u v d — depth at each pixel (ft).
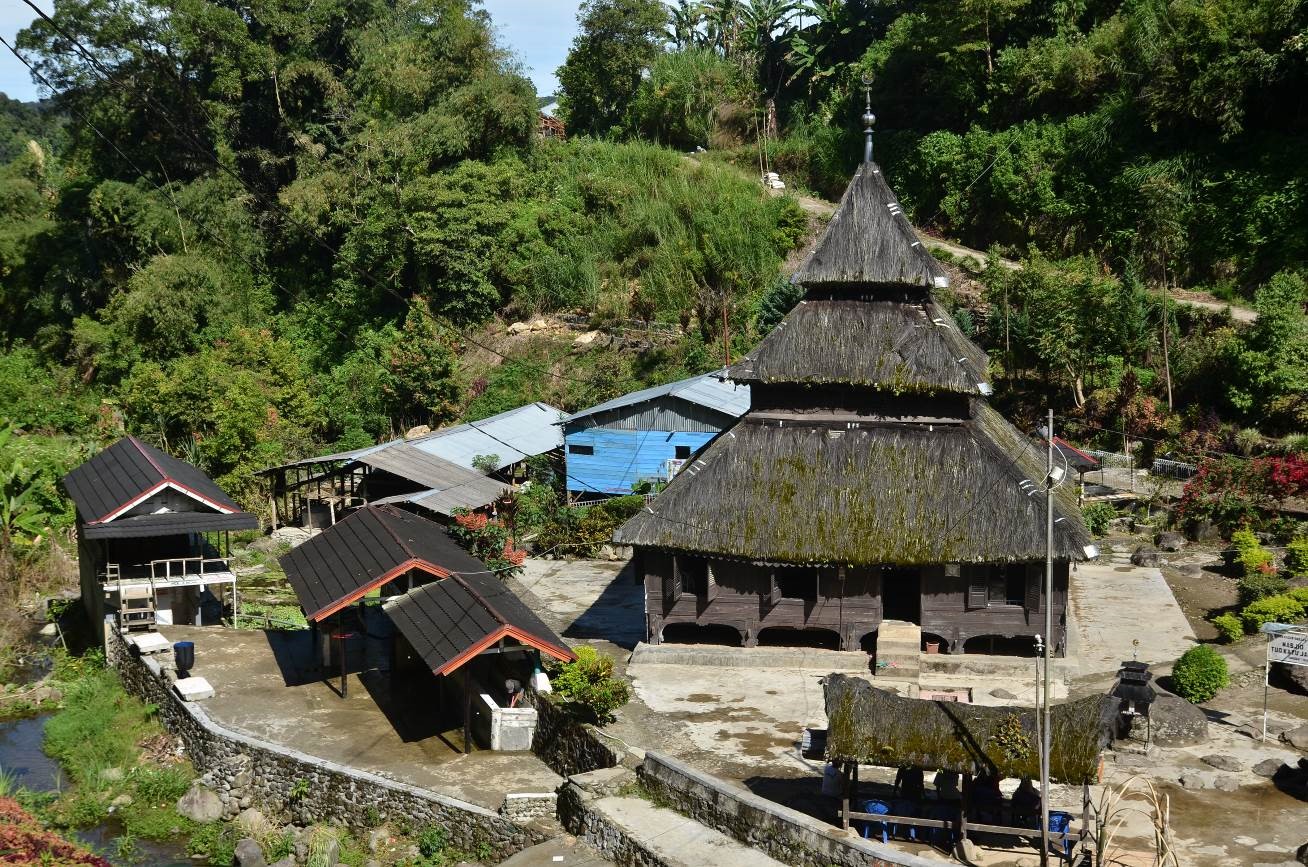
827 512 104.53
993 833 71.46
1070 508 110.01
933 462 105.29
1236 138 181.57
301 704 104.83
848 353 107.86
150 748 104.01
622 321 227.20
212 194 259.80
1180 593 123.34
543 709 93.81
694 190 245.65
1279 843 71.05
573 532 150.61
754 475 107.65
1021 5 217.56
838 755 69.97
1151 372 167.94
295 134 269.03
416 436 199.21
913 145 232.73
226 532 136.77
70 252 262.47
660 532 106.73
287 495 182.39
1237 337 159.22
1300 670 95.71
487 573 108.58
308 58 274.57
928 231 224.53
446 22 265.13
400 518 122.42
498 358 229.25
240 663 115.14
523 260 242.99
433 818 84.23
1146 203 182.70
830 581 105.70
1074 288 172.04
